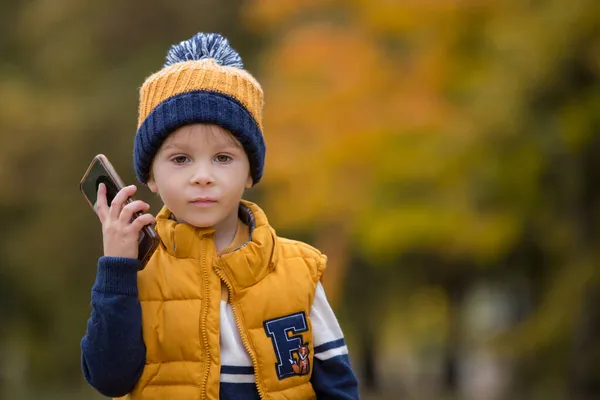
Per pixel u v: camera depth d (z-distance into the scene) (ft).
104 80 98.27
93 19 101.96
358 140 58.90
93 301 11.48
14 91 93.25
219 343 11.89
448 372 104.78
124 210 11.58
